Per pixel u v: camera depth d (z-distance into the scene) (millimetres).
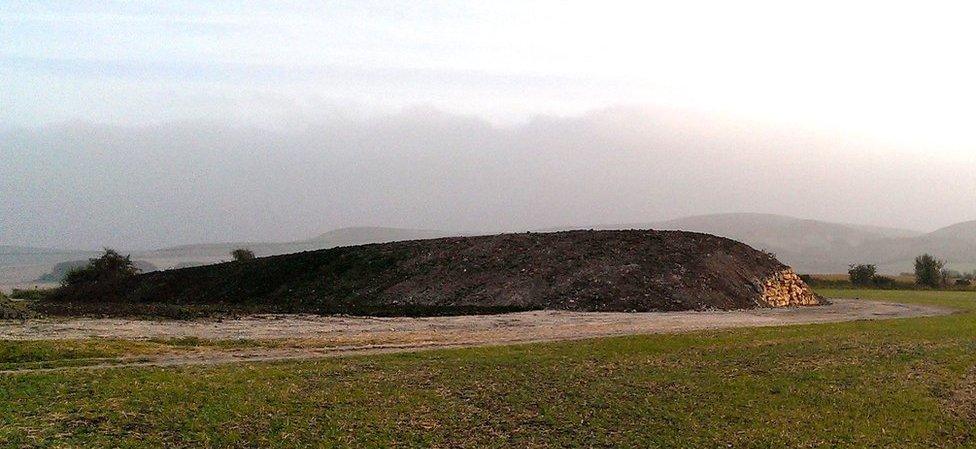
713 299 57500
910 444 20047
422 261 67062
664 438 19766
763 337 34125
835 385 25109
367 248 73000
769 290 63312
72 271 86062
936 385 25703
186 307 55344
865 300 69125
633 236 68812
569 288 58125
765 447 19422
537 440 19281
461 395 22562
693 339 33156
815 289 92000
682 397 23297
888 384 25438
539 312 51406
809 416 21891
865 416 22078
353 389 22312
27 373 21766
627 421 20922
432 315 51125
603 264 61812
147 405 19062
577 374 25578
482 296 58562
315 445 17766
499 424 20250
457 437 19141
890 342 32906
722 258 65688
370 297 61250
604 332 38719
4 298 47531
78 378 21172
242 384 21906
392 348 31594
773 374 26406
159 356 27422
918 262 103188
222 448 17094
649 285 58156
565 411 21484
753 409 22391
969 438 20797
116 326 40406
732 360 28516
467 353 28984
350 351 30328
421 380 23984
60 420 17422
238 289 68125
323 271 68500
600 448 18969
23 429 16578
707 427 20688
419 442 18641
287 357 28188
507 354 28797
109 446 16312
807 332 36219
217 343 32344
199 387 21141
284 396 21016
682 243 67000
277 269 70625
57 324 40750
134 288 73688
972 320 42562
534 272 61531
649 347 30828
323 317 48688
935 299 69250
